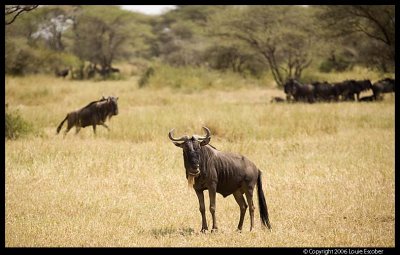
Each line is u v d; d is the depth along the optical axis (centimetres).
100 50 13338
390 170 2705
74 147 3294
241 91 8488
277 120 4462
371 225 1931
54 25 14625
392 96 6794
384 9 7131
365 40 8638
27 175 2648
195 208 2161
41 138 3725
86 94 7269
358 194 2292
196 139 1759
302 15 8719
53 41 14800
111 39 13475
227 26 8906
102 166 2769
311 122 4275
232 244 1716
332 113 4828
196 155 1734
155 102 6359
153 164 2845
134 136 3797
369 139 3662
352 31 7775
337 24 7738
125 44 13675
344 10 7425
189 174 1741
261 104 5944
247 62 11156
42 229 1866
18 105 5916
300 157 3102
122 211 2109
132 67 15788
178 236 1800
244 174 1845
